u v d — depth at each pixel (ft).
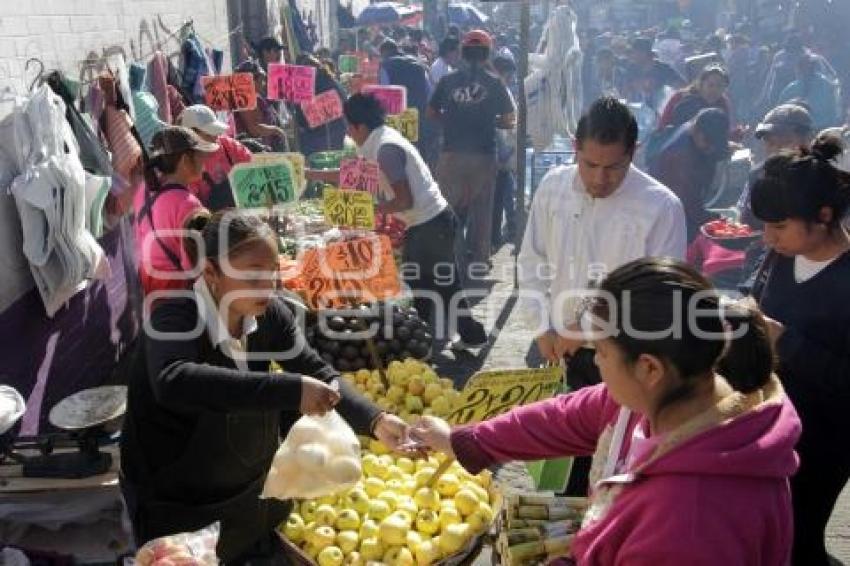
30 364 14.05
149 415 8.52
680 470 5.06
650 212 10.48
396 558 9.04
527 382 9.53
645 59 36.58
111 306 18.24
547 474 10.14
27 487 10.08
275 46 31.12
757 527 4.98
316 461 8.45
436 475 9.46
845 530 12.92
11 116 13.57
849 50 50.39
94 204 14.49
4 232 13.29
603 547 5.36
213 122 18.71
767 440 5.13
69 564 10.30
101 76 17.11
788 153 8.76
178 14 24.58
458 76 25.52
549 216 11.33
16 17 14.47
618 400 5.59
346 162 17.19
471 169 25.59
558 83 30.71
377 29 55.47
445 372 19.07
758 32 60.23
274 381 7.81
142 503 8.91
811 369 8.58
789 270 9.15
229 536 9.22
